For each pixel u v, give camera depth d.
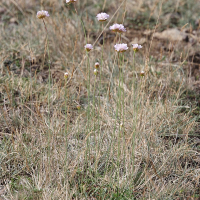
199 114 5.59
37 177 4.12
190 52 7.43
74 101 5.75
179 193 4.02
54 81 6.27
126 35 8.30
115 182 4.20
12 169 4.37
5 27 8.11
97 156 4.27
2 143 4.72
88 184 4.19
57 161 4.33
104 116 5.20
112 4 9.32
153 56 7.32
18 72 6.49
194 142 4.69
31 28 7.67
